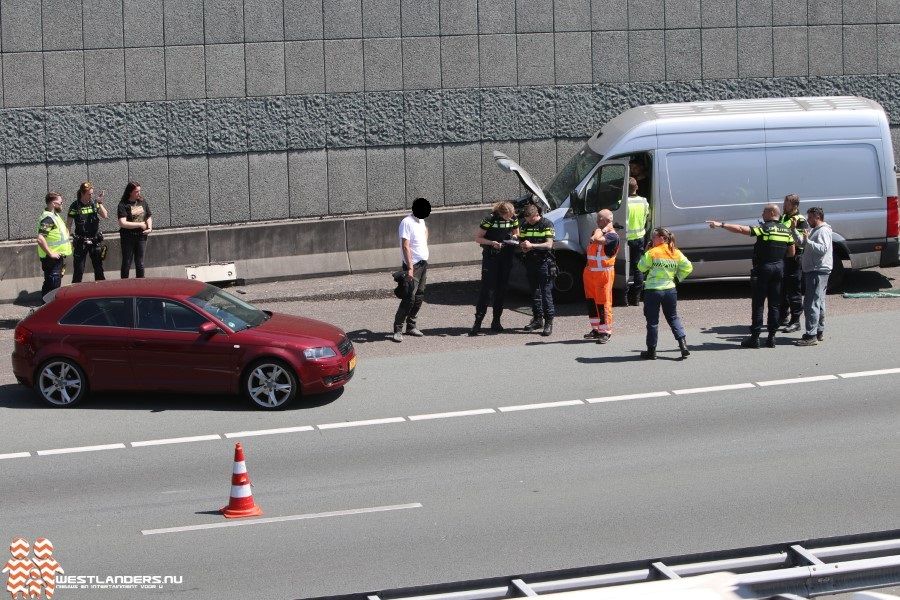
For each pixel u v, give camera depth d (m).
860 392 33.41
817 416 31.36
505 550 22.91
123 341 33.31
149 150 51.00
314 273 50.94
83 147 50.38
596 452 28.98
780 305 39.25
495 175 54.31
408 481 27.22
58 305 33.94
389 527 24.33
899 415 31.25
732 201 44.44
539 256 40.78
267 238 50.50
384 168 53.28
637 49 54.84
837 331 40.25
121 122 50.56
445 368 37.28
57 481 27.80
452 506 25.50
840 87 56.50
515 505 25.47
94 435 31.33
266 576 21.91
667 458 28.38
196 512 25.50
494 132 54.09
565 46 54.22
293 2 51.66
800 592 13.48
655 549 22.72
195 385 33.38
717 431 30.36
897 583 13.79
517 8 53.62
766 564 14.80
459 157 53.94
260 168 52.12
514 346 39.75
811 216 38.09
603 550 22.78
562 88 54.41
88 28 49.91
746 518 24.31
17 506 26.09
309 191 52.69
